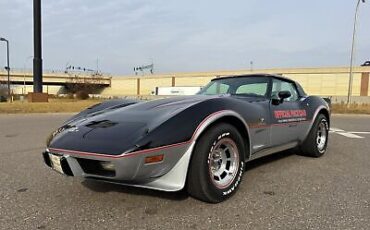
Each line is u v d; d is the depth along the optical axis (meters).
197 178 3.07
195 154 3.06
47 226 2.74
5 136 8.44
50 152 3.15
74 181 3.99
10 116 17.44
